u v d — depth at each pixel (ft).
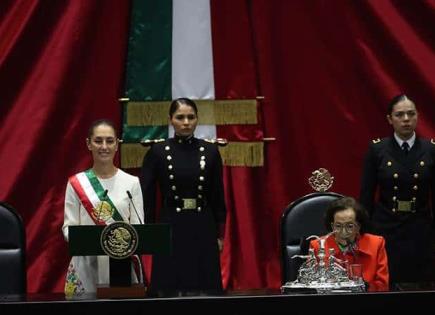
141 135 73.46
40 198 72.95
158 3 73.77
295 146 74.90
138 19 73.72
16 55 72.43
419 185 63.52
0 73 72.23
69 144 73.10
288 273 54.54
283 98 74.64
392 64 74.13
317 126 74.69
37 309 39.11
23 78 72.74
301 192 74.69
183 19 73.77
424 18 74.02
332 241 50.72
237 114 73.87
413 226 63.41
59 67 72.59
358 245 50.93
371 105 74.33
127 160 73.31
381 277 50.55
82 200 53.93
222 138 73.82
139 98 73.56
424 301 40.37
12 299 40.91
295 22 74.54
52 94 72.49
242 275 73.61
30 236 72.59
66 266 73.41
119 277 43.60
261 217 74.95
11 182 72.02
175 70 73.61
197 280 63.72
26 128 72.38
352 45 74.23
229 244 74.28
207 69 73.82
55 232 73.05
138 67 73.72
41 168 72.79
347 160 74.69
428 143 64.44
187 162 64.54
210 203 65.51
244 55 74.08
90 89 73.41
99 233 43.34
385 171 63.67
